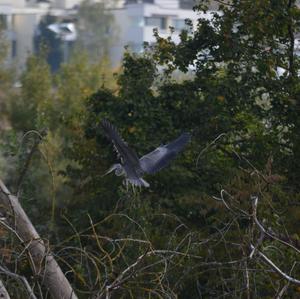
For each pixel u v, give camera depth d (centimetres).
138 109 2458
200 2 2562
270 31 2458
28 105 5125
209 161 2412
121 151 979
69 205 2538
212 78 2548
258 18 2445
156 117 2458
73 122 2744
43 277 1209
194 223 2180
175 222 2147
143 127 2433
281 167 2420
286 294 1522
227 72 2536
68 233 2269
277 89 2494
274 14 2445
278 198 1958
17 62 6169
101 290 1159
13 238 1326
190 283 1634
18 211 1278
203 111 2462
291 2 2491
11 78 5616
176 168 2355
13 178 2458
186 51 2548
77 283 1541
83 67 5341
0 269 1166
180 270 1558
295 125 2480
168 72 2562
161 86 2528
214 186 2359
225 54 2500
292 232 1875
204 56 2558
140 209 1878
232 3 2516
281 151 2491
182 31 2586
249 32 2512
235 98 2484
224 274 1589
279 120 2512
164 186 2380
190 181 2384
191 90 2525
